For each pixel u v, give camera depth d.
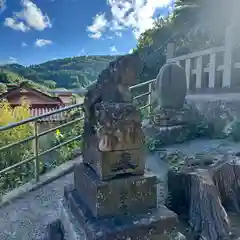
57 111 3.64
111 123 1.74
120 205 1.73
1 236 2.33
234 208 2.17
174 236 1.72
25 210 2.78
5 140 4.07
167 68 4.46
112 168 1.74
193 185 2.11
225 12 5.47
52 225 2.36
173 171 2.36
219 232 1.90
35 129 3.49
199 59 5.56
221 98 4.55
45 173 3.79
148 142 3.71
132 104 1.85
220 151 3.21
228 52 4.92
